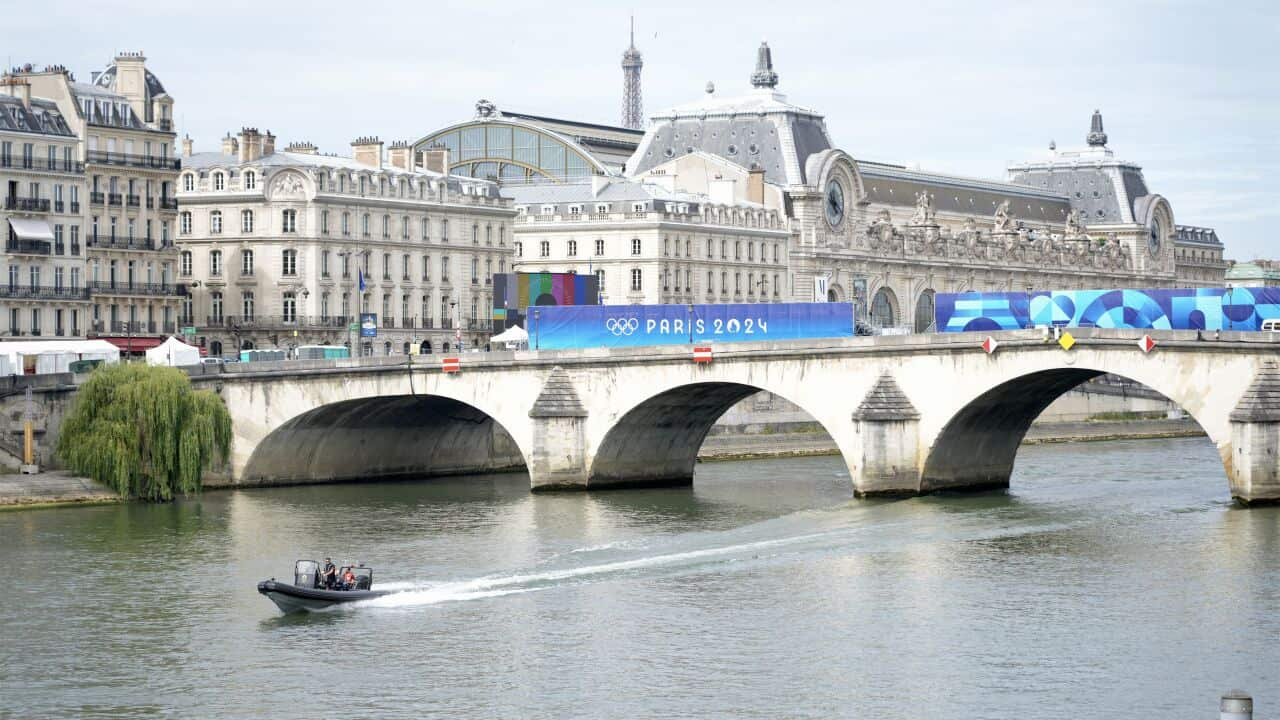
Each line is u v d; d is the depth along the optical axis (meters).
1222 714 80.94
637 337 173.12
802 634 109.88
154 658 106.25
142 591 122.81
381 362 173.75
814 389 162.50
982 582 122.94
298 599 115.88
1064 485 174.62
